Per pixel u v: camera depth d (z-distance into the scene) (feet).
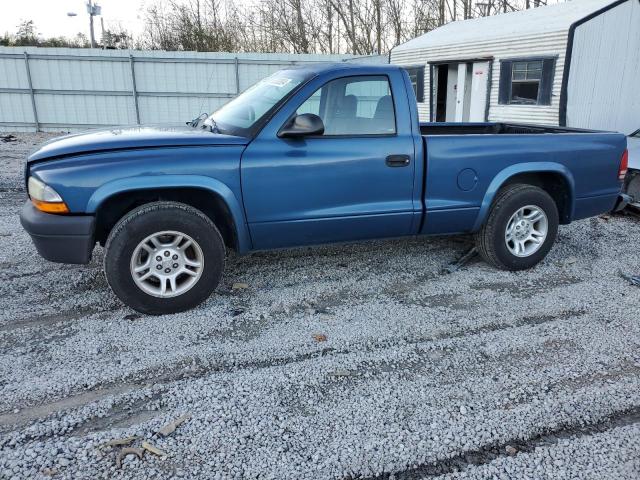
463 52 42.88
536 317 12.61
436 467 7.75
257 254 16.70
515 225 15.24
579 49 33.60
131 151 11.57
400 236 14.38
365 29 89.35
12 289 13.76
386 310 12.85
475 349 11.06
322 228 13.24
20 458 7.72
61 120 56.90
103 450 7.91
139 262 11.96
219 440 8.18
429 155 13.69
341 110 13.10
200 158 11.76
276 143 12.34
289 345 11.09
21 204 23.56
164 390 9.47
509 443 8.27
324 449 8.01
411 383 9.78
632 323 12.28
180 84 57.72
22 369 10.04
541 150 14.88
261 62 58.34
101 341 11.13
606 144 15.78
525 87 37.63
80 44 99.14
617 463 7.83
